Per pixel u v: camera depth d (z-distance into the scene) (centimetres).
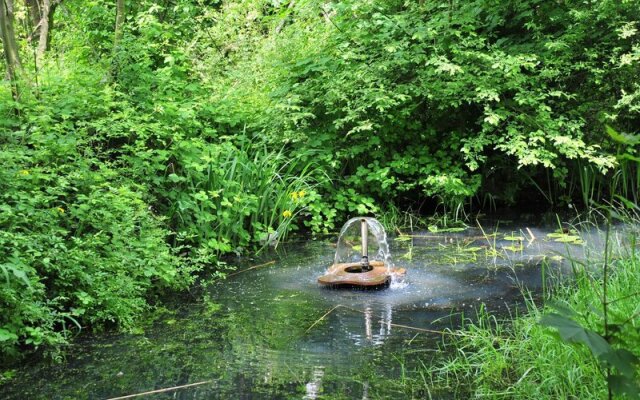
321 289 574
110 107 716
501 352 415
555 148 900
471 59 880
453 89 845
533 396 353
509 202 977
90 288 490
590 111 940
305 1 1009
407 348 434
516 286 564
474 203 979
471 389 370
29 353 437
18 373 405
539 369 379
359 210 848
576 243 708
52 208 513
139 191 633
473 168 833
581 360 362
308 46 983
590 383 349
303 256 695
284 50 983
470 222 861
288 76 927
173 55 896
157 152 681
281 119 852
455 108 916
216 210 734
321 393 367
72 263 482
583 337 210
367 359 416
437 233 798
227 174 756
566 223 832
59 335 435
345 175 924
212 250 677
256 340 453
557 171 885
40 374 403
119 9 781
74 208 547
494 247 712
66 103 670
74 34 988
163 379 391
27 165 564
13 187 507
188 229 691
